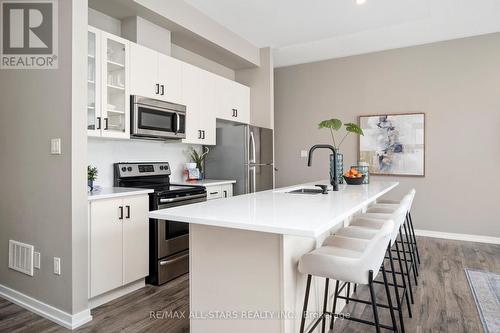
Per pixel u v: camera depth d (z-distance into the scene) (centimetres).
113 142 328
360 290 278
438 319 227
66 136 221
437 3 339
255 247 165
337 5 343
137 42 314
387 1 335
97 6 294
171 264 303
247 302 167
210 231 178
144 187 323
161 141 359
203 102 386
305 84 550
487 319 227
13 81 252
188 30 346
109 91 293
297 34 422
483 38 429
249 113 481
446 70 450
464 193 443
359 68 507
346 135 518
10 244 258
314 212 166
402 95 478
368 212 298
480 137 433
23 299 248
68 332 212
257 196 240
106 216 248
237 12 361
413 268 297
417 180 471
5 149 260
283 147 570
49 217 231
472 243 429
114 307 247
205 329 180
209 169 437
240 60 446
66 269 222
